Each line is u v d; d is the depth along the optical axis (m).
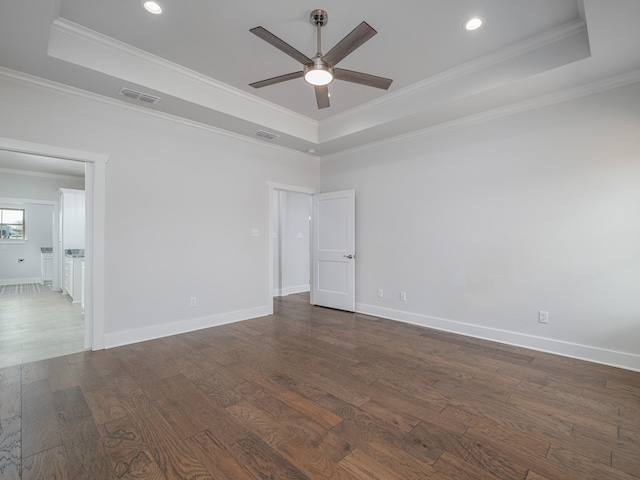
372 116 3.88
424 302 4.05
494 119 3.43
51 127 2.86
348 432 1.84
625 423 1.92
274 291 6.18
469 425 1.91
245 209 4.32
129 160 3.31
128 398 2.21
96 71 2.63
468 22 2.43
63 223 6.10
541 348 3.16
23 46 2.31
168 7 2.26
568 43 2.51
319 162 5.36
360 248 4.78
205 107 3.33
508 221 3.36
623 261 2.76
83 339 3.47
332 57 2.18
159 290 3.54
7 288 6.85
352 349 3.20
